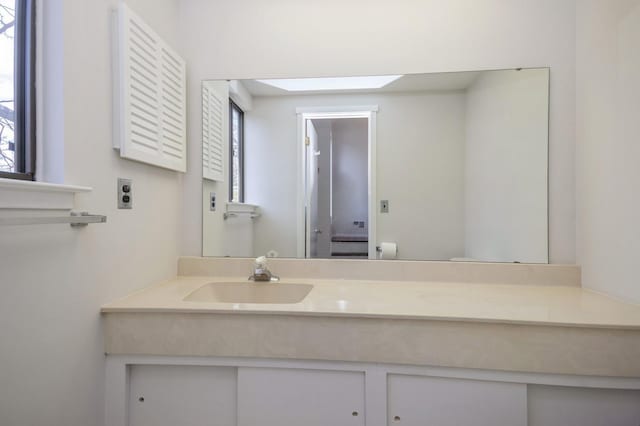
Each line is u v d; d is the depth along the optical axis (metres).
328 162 1.67
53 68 0.95
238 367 1.14
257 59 1.67
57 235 0.95
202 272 1.66
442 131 1.61
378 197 1.65
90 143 1.06
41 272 0.90
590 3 1.38
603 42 1.30
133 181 1.29
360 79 1.64
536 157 1.54
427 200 1.62
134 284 1.31
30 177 0.94
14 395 0.83
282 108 1.68
